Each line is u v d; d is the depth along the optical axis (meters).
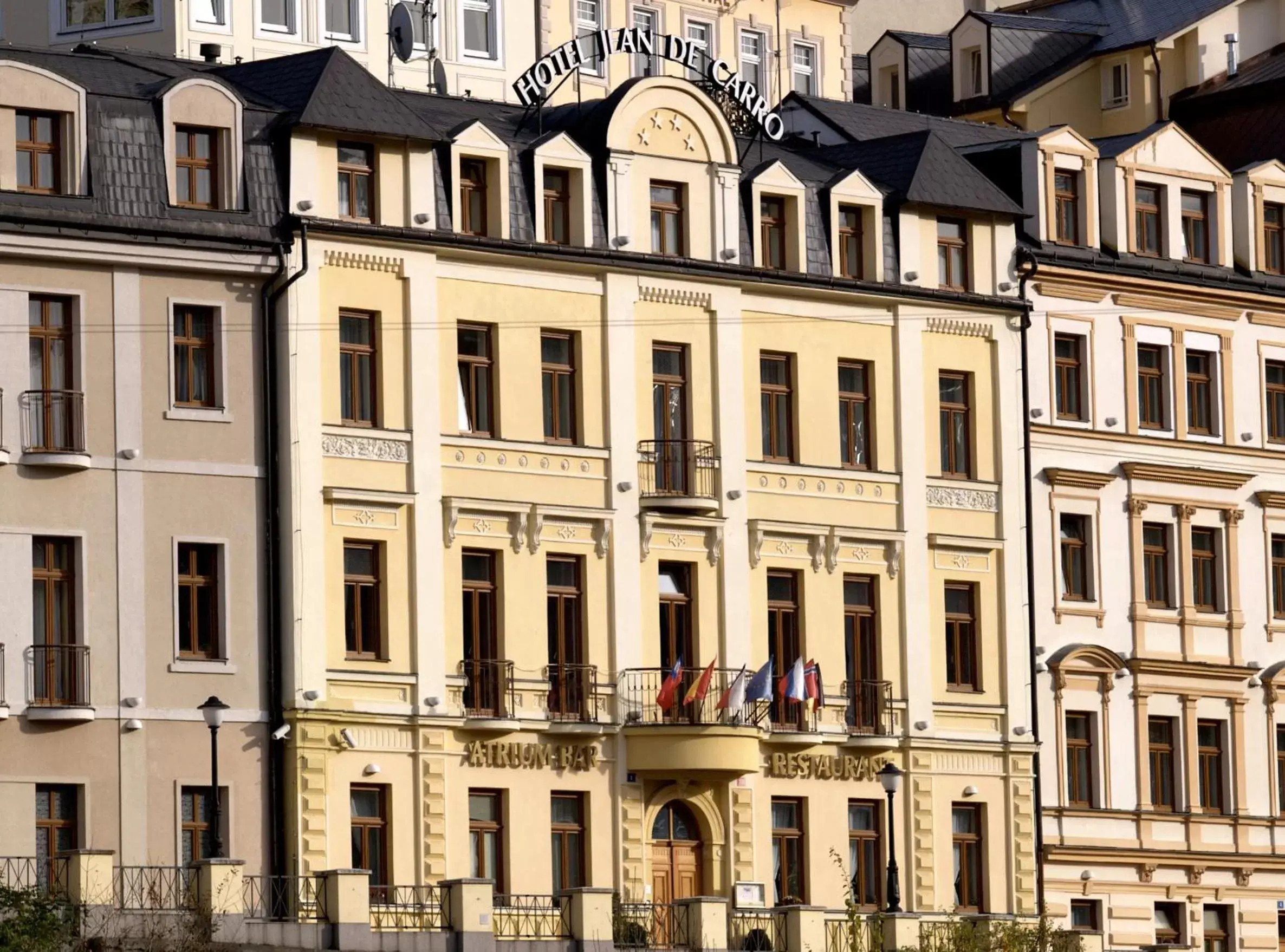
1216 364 105.38
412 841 88.31
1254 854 104.00
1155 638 102.81
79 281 85.50
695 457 94.25
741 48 121.75
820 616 96.19
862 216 98.38
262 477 87.31
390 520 89.12
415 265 89.88
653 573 93.56
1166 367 104.19
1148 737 102.38
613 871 91.62
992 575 99.56
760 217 96.44
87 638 84.62
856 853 96.12
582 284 93.12
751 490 95.31
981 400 99.88
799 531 95.75
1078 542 101.94
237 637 86.50
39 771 83.69
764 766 94.44
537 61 102.50
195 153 87.44
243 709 86.25
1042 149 102.44
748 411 95.62
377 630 88.81
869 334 97.94
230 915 77.06
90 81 88.62
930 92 124.25
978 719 98.62
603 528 92.75
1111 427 102.56
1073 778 100.94
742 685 92.94
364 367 89.44
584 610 92.31
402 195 89.94
